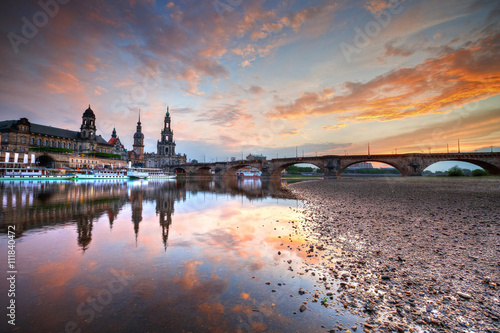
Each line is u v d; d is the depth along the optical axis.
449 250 8.84
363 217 15.45
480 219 13.17
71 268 7.84
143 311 5.41
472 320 4.93
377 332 4.68
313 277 7.18
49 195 28.92
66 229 13.09
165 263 8.34
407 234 11.08
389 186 37.16
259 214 18.56
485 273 6.95
